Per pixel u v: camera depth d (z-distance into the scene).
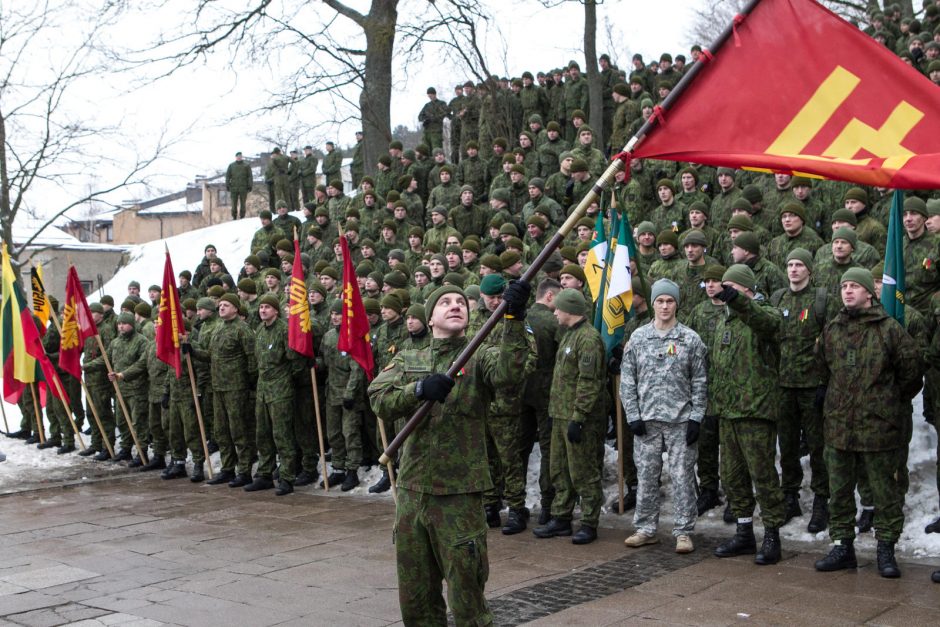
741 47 4.98
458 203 16.91
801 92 4.84
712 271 7.55
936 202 8.48
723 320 7.47
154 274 25.73
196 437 12.64
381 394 4.88
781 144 4.80
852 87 4.76
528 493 9.89
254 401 12.16
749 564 7.12
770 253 9.75
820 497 7.90
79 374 14.18
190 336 13.98
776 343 7.24
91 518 10.15
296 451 11.55
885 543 6.63
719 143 4.89
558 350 8.41
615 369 8.51
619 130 16.38
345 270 10.19
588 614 6.00
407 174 18.27
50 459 14.62
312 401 11.98
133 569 7.77
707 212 10.72
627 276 8.61
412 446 4.78
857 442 6.66
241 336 11.92
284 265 15.62
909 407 7.14
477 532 4.70
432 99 21.86
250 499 11.06
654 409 7.68
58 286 39.19
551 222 12.92
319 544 8.44
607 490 9.61
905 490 7.21
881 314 6.73
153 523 9.76
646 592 6.46
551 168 16.31
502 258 10.14
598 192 4.82
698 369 7.63
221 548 8.43
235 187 27.69
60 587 7.25
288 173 26.92
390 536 8.66
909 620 5.63
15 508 10.93
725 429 7.41
